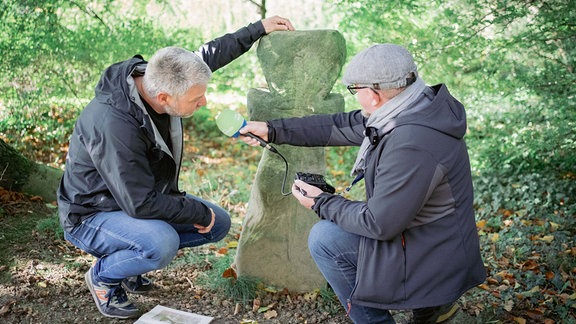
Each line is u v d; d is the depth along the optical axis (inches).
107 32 181.5
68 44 176.6
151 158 105.9
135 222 104.7
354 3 173.0
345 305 103.3
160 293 124.3
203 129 261.6
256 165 227.1
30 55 170.9
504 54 168.6
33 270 129.5
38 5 167.3
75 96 188.1
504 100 181.8
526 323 116.6
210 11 255.0
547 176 181.6
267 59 118.9
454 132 88.5
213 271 133.9
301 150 122.0
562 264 136.4
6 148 168.7
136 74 102.5
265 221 124.9
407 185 85.5
